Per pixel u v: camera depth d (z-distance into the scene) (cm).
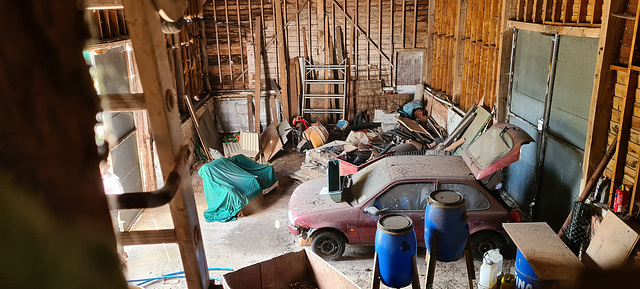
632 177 623
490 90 1093
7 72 42
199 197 1142
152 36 149
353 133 1335
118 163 934
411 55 1616
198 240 197
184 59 1338
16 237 41
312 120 1658
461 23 1295
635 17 588
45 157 43
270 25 1557
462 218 543
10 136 41
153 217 1022
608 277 36
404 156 880
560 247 566
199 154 1341
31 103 43
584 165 699
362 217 777
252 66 1588
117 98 159
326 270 550
